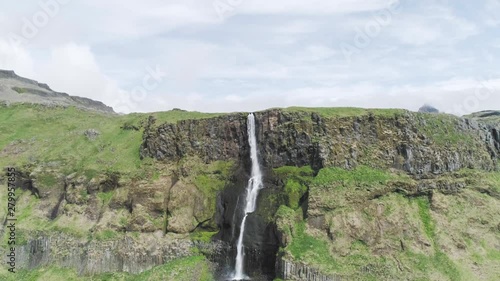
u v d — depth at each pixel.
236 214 113.69
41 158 138.62
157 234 113.31
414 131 113.38
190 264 104.12
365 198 101.88
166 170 124.81
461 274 90.69
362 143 113.06
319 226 99.31
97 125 160.00
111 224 114.94
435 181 106.75
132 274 107.25
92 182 123.00
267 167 119.00
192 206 118.38
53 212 125.94
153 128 132.88
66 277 107.06
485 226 100.50
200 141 128.25
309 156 115.12
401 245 95.75
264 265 104.19
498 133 122.50
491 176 112.88
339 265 92.00
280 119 120.25
